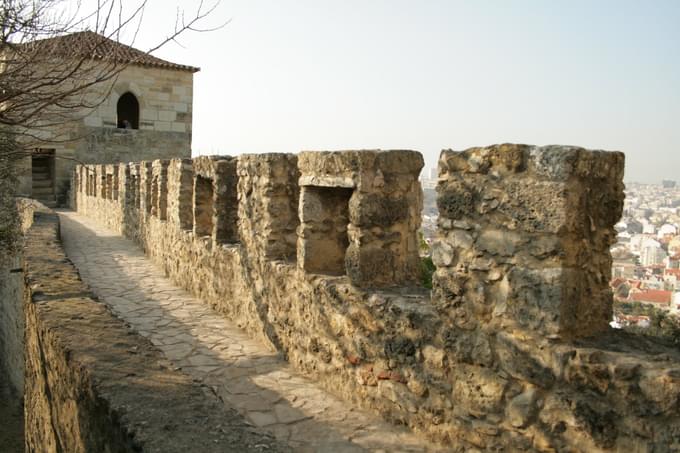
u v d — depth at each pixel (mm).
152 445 2582
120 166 16016
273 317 5953
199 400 3111
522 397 3309
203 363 5613
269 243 6117
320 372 5062
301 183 5207
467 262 3602
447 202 3705
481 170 3496
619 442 2867
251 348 6105
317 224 5277
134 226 14203
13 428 10094
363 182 4516
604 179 3330
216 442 2641
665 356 2949
